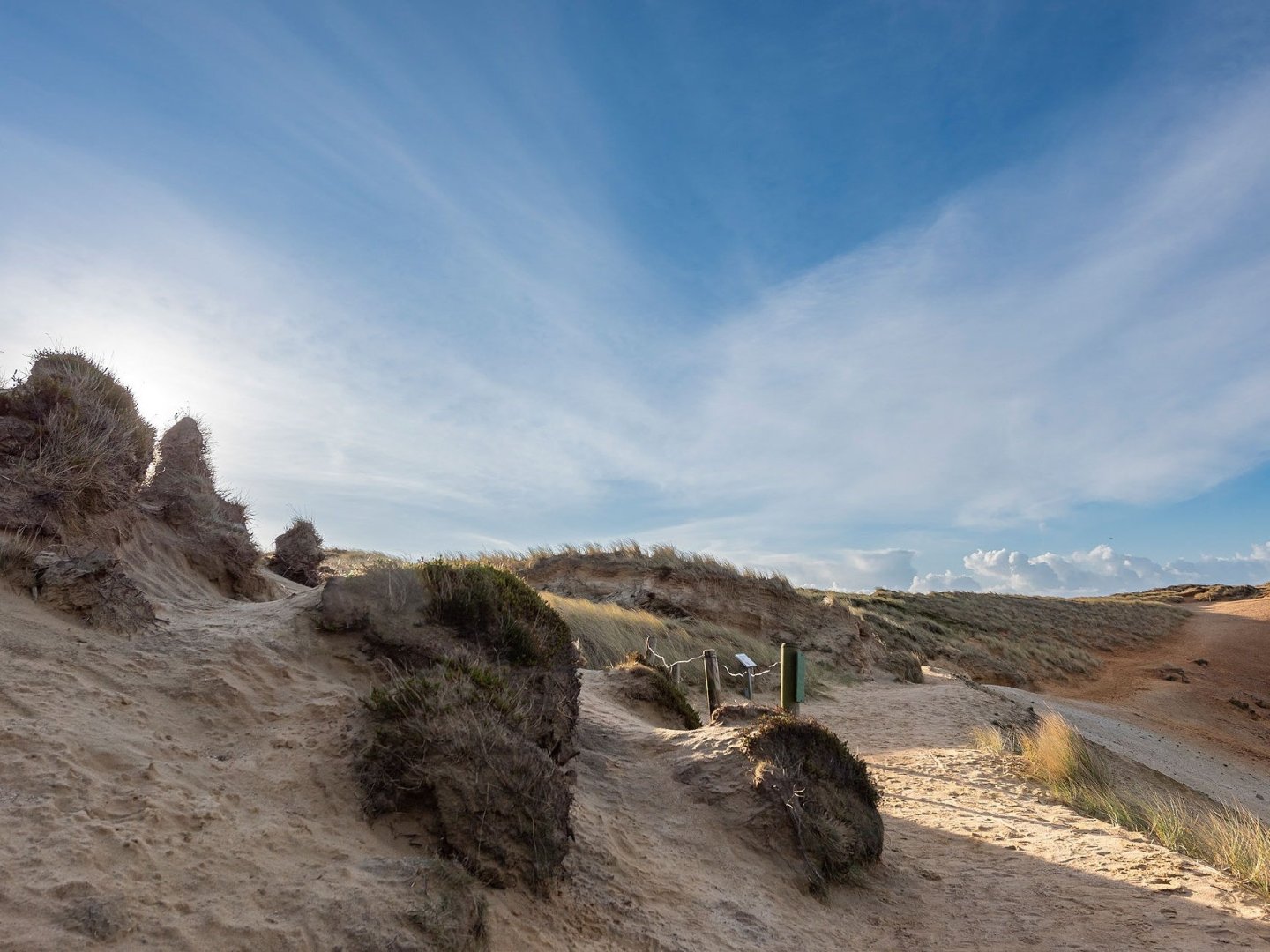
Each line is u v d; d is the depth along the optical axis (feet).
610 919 14.76
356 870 11.73
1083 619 174.70
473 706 16.20
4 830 10.03
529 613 22.81
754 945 15.46
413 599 20.63
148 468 28.94
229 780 13.43
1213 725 97.71
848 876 20.31
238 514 34.76
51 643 15.53
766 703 51.65
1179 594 266.36
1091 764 34.47
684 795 21.95
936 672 83.71
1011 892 19.84
